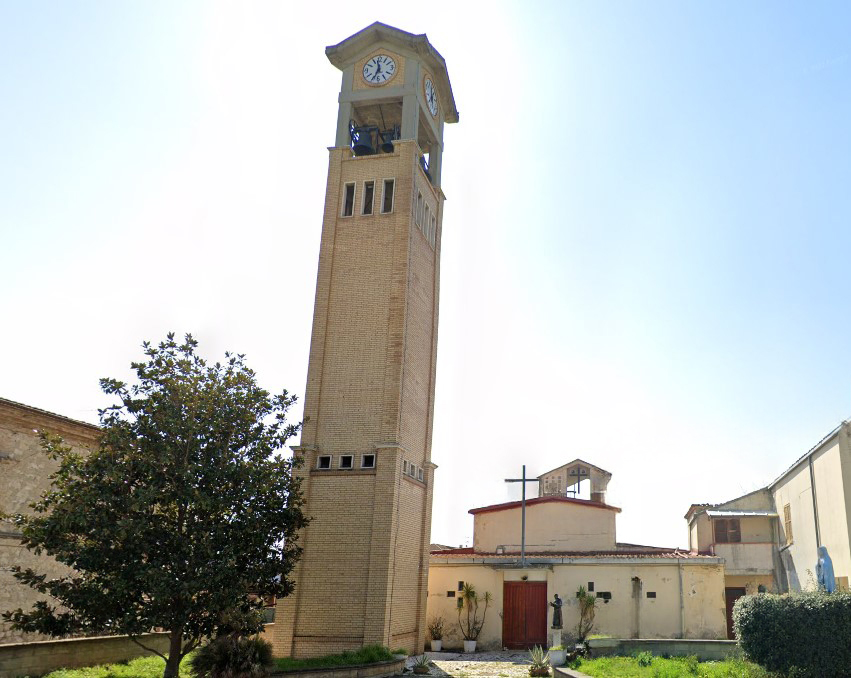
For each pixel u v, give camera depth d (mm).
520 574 31859
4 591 20578
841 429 25375
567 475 44906
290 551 20266
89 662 20219
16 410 21125
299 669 20031
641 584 30812
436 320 34094
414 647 29266
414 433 30750
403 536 28594
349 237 31375
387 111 35250
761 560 34875
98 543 17344
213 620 18141
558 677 20859
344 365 29594
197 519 18359
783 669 18594
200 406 18922
